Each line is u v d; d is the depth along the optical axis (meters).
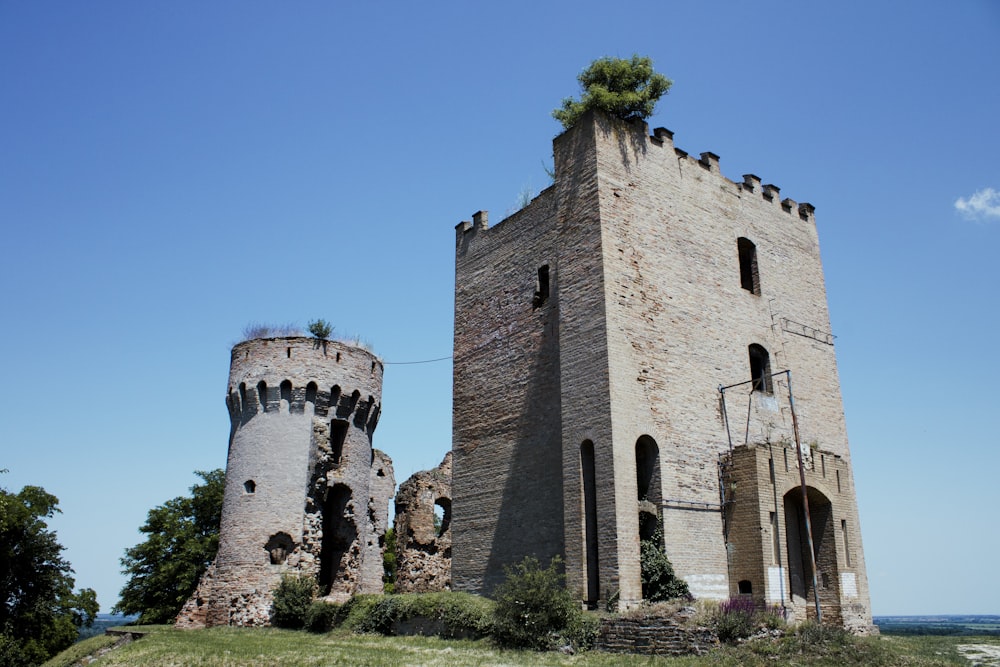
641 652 21.59
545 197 32.81
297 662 21.83
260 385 42.16
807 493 28.70
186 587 54.78
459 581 32.28
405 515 43.19
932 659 19.45
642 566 24.89
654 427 26.95
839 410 34.84
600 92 30.06
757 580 26.03
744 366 31.20
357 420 44.84
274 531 39.31
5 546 52.34
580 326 28.08
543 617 23.44
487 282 35.31
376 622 29.69
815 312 35.72
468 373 34.94
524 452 30.55
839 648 19.66
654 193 30.61
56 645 52.59
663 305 29.08
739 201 34.19
